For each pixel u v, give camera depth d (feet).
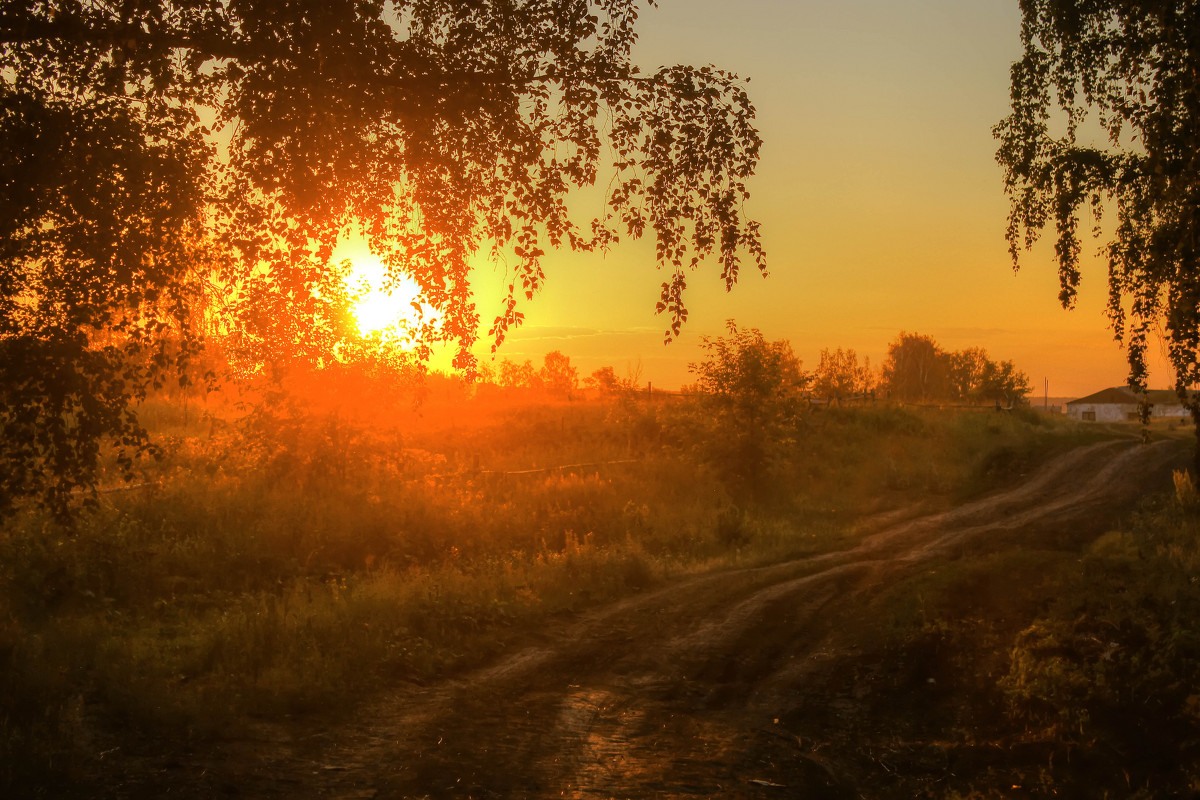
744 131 29.66
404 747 24.08
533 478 73.67
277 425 57.93
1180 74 25.04
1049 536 53.98
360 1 26.86
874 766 24.20
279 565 44.50
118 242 27.48
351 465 59.47
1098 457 87.61
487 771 22.45
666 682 31.55
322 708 26.76
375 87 28.22
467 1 29.30
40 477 28.96
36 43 25.45
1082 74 33.04
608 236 31.86
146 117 27.68
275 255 29.35
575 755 23.97
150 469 52.65
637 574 49.03
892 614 35.99
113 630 32.58
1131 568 36.01
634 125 29.76
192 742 22.89
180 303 29.50
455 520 55.67
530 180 31.37
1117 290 32.71
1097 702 25.18
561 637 37.47
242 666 29.27
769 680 31.65
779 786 22.27
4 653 26.45
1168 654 26.43
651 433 100.89
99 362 28.25
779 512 74.02
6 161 25.55
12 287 27.17
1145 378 31.63
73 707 23.48
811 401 119.44
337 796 20.34
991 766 23.71
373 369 60.64
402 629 35.22
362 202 30.96
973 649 31.24
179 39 25.61
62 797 18.84
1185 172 24.12
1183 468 75.46
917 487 84.43
